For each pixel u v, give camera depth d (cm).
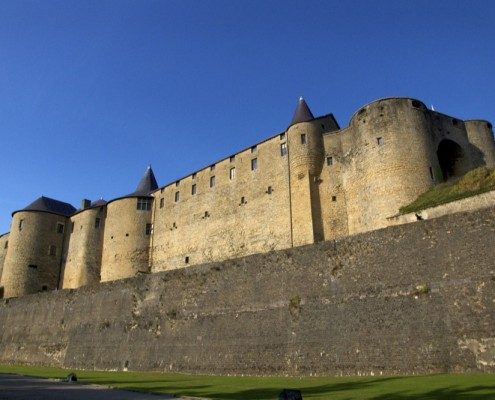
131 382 2186
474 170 3183
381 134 3666
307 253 2681
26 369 3425
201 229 4909
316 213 4044
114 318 3581
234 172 4844
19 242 5803
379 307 2303
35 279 5709
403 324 2197
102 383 2138
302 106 4575
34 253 5800
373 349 2247
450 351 2028
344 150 4112
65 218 6188
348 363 2298
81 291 3975
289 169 4319
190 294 3166
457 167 4006
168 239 5225
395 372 2144
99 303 3762
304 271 2653
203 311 3038
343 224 3912
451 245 2184
